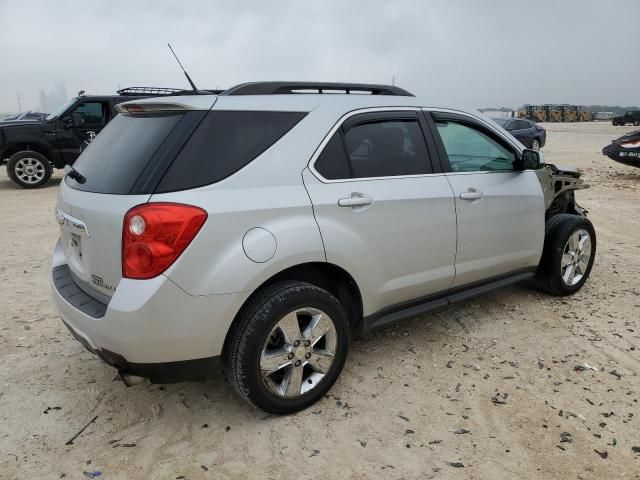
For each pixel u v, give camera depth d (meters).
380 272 3.31
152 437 2.90
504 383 3.39
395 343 3.95
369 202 3.18
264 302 2.81
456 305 4.65
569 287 4.76
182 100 2.85
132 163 2.74
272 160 2.89
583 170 14.70
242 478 2.58
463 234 3.75
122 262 2.57
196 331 2.63
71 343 4.04
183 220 2.54
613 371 3.51
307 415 3.07
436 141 3.71
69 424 3.03
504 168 4.19
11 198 10.93
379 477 2.57
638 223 7.96
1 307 4.74
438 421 3.00
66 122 12.27
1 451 2.79
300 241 2.87
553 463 2.64
